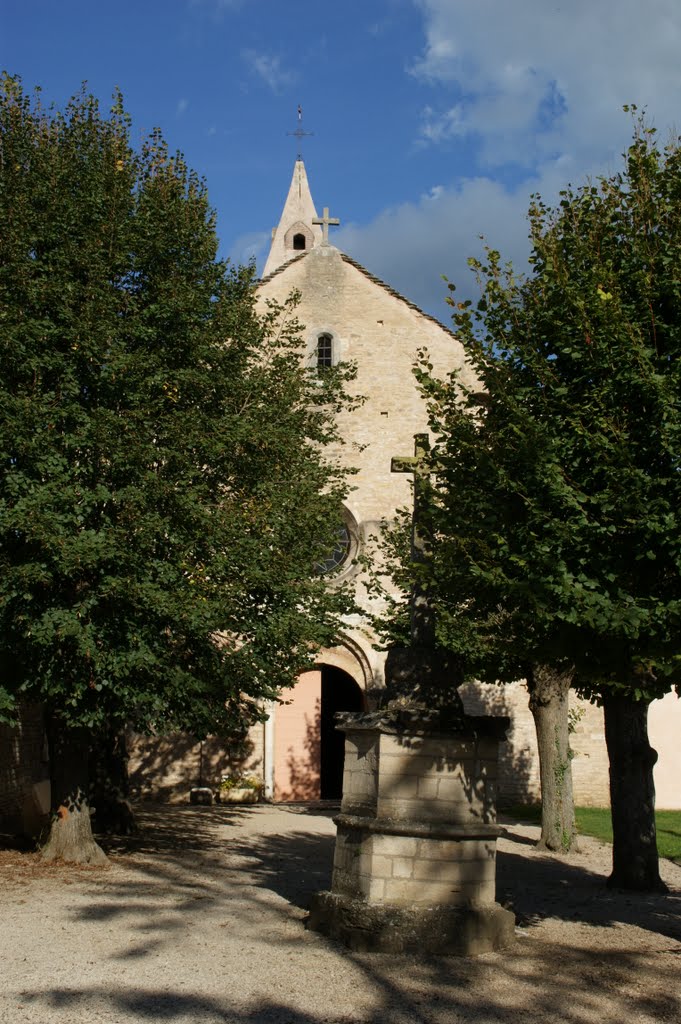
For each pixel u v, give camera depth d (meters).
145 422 13.34
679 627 8.54
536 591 8.80
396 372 25.34
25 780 18.89
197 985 7.79
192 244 14.94
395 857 9.26
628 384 9.21
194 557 14.05
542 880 14.08
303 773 24.73
